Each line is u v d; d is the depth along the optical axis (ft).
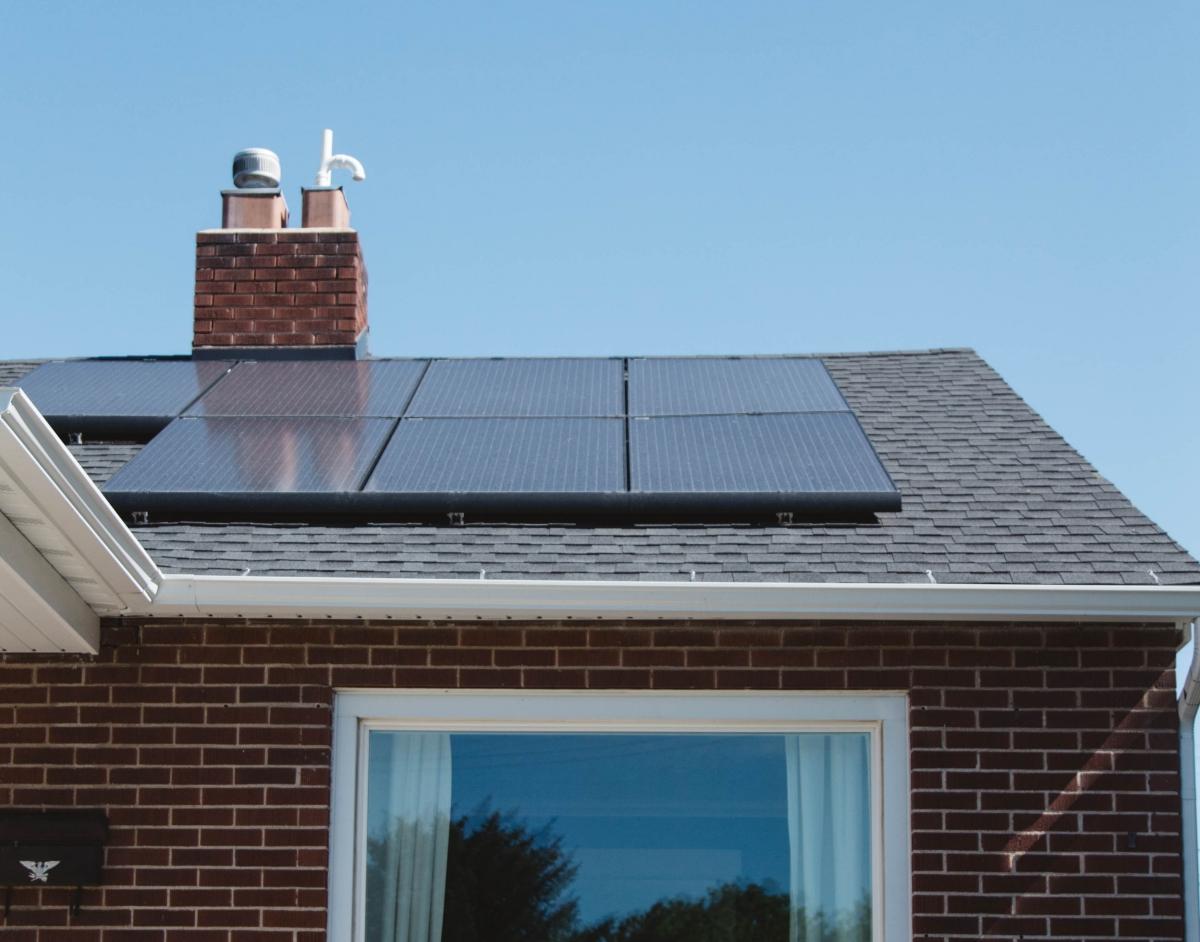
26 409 21.24
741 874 27.94
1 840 27.48
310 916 27.25
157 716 27.94
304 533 28.53
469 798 28.25
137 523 28.78
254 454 30.81
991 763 27.43
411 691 28.09
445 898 27.91
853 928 27.73
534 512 28.94
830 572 27.12
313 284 40.81
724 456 30.71
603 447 31.27
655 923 27.81
